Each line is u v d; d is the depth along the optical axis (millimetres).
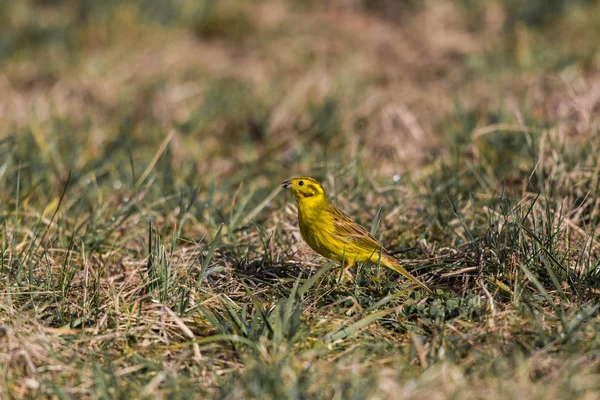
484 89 17484
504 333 8273
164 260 9555
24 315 8820
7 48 21672
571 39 20203
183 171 14664
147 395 7402
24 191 13391
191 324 8961
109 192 13852
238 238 11594
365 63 20484
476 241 10258
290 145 16328
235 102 18141
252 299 8625
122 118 17609
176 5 23672
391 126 16094
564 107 15094
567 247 10312
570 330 8062
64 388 7594
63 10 23953
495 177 13344
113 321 8938
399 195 12664
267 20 23422
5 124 17125
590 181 11703
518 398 6867
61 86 19297
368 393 6988
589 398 6898
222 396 7355
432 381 7219
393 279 10023
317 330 8562
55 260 10789
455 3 22875
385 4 23984
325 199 10281
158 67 20734
